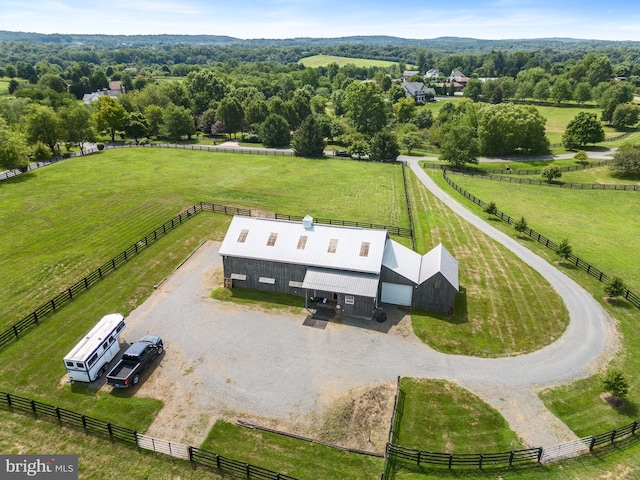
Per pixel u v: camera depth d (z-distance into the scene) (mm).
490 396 28688
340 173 85562
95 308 37969
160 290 41062
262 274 40750
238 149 106625
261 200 66188
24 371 30484
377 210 63969
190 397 28438
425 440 25422
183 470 23547
